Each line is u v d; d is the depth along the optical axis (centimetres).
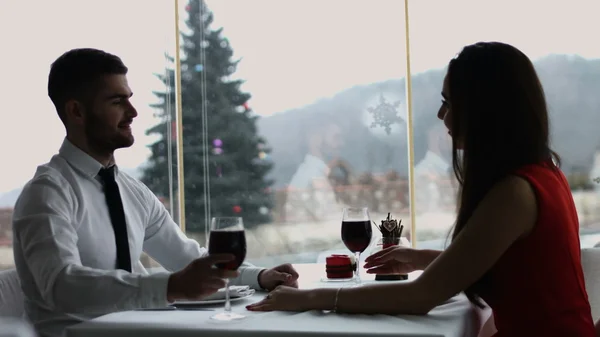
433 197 391
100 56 169
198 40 429
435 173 391
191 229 433
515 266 119
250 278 164
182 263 191
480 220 119
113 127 169
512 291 120
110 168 171
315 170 420
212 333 108
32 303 157
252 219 431
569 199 128
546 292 118
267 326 109
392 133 405
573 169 366
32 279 154
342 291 124
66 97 168
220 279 125
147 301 128
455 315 120
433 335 100
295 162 423
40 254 140
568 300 119
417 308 120
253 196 430
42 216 146
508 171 122
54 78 169
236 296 145
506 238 117
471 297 129
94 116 167
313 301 125
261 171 429
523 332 119
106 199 168
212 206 432
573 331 117
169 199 430
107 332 112
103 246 164
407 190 402
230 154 430
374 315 120
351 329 106
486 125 125
